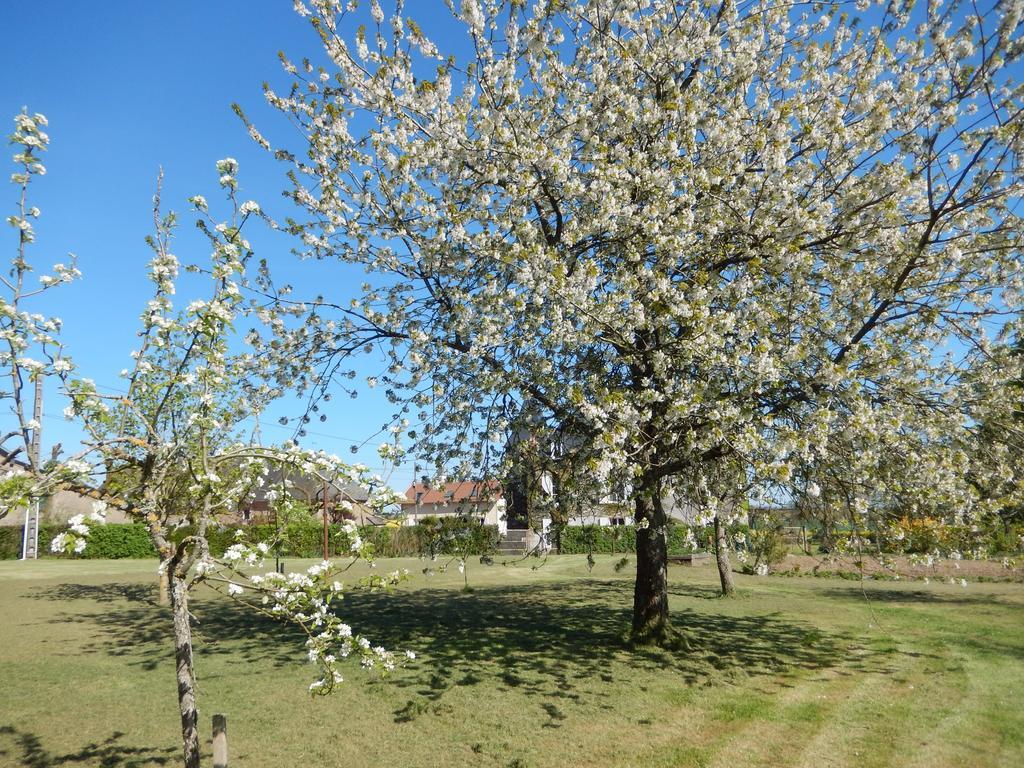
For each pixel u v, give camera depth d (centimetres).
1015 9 661
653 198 866
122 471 492
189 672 459
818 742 646
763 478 753
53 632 1288
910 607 1508
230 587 466
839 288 800
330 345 1027
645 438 795
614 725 699
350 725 713
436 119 879
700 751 627
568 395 864
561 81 936
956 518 767
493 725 705
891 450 767
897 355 787
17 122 455
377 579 487
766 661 963
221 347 483
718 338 743
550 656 1004
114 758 635
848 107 863
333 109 881
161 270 472
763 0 966
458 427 998
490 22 922
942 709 739
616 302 780
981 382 789
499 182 930
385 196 958
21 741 680
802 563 2498
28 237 457
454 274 941
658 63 956
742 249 859
